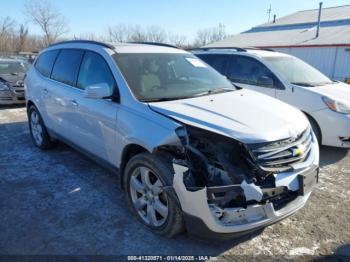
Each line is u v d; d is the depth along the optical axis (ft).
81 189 13.33
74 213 11.50
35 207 11.88
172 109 10.05
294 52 80.28
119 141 11.16
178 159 9.14
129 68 12.01
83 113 13.04
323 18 101.60
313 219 11.30
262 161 8.81
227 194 8.48
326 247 9.79
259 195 8.53
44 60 17.54
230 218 8.58
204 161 9.07
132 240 10.00
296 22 107.45
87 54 13.76
